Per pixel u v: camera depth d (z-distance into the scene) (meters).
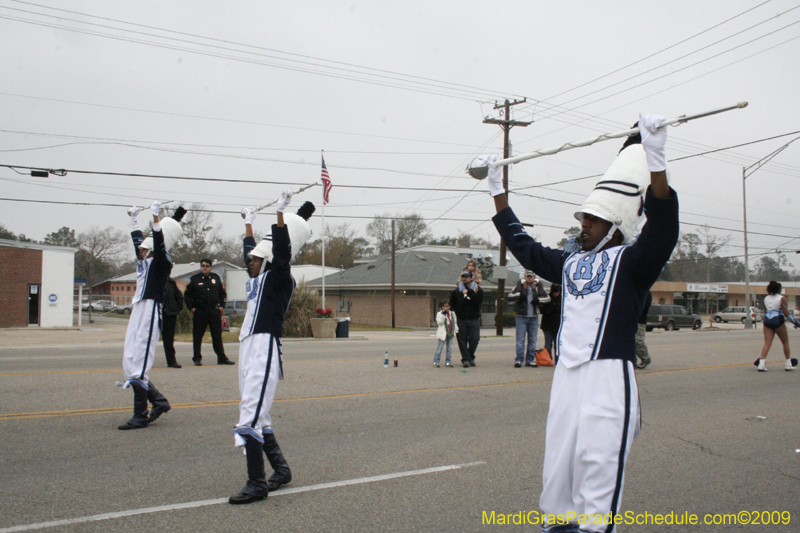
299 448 5.91
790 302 63.16
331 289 48.44
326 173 24.33
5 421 6.69
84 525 3.94
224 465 5.27
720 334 28.44
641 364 12.41
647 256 2.54
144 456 5.49
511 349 17.44
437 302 40.75
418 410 7.81
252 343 4.48
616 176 2.76
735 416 7.76
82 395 8.16
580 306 2.73
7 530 3.84
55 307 31.11
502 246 28.55
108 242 69.81
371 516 4.22
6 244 29.56
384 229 81.56
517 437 6.48
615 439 2.55
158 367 11.43
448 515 4.28
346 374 10.88
